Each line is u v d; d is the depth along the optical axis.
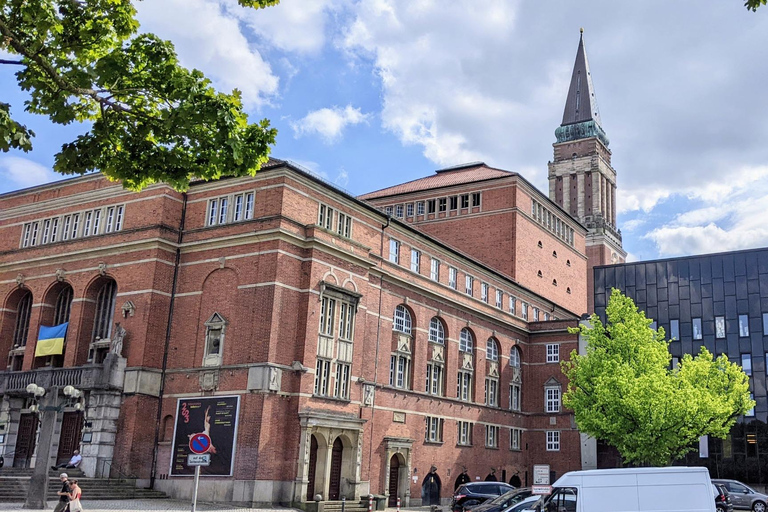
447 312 58.78
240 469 40.31
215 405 42.31
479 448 60.69
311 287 43.97
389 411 50.81
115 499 40.12
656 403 46.09
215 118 17.16
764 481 64.81
